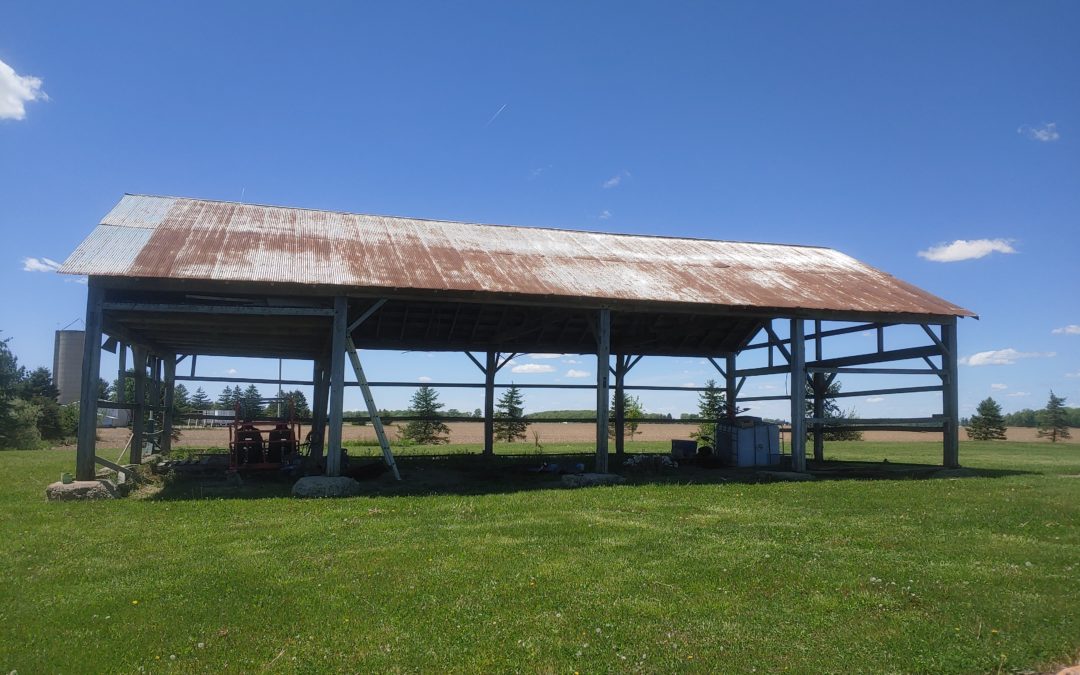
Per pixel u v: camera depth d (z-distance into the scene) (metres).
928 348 18.34
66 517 10.41
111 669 4.95
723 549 8.25
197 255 14.01
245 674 4.88
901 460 23.22
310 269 14.23
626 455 23.36
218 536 8.98
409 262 15.66
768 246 23.00
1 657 5.14
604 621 5.81
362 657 5.11
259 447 16.75
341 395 13.73
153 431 20.05
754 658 5.10
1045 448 33.75
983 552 8.15
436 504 11.58
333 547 8.34
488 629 5.64
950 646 5.30
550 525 9.66
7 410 38.28
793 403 16.97
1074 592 6.60
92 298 12.80
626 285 16.33
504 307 20.25
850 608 6.16
